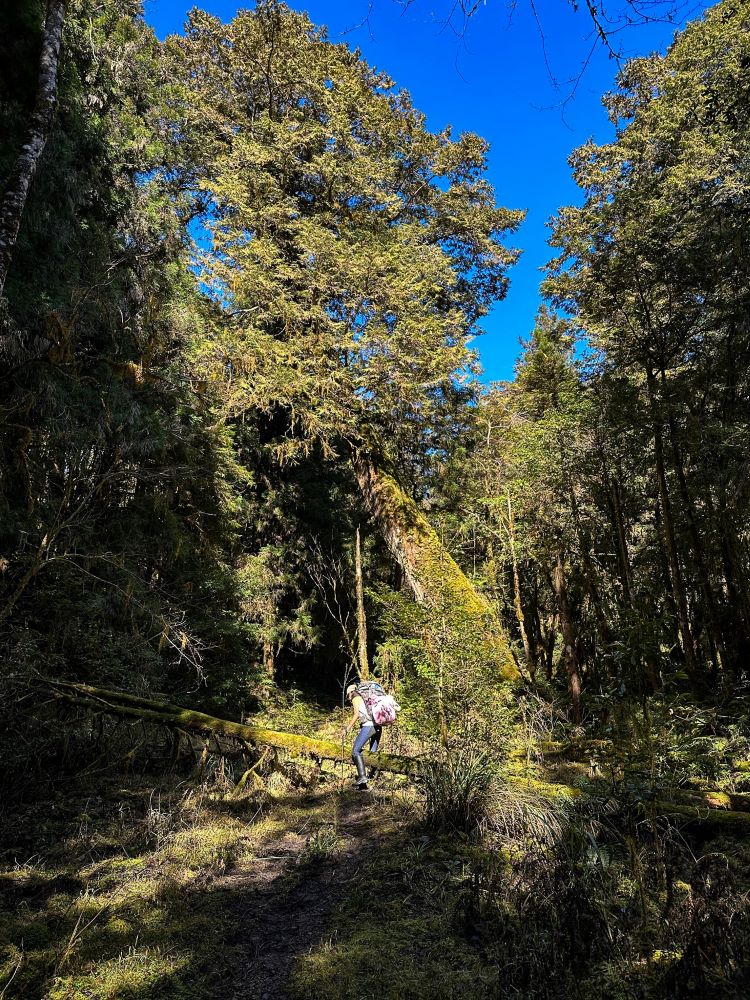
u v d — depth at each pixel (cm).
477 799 509
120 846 505
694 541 1054
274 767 728
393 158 1850
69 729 693
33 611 767
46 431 765
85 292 809
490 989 289
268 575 1709
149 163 1312
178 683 1226
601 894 354
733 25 1019
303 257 1470
